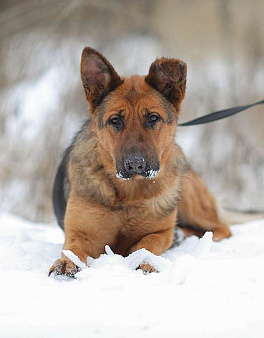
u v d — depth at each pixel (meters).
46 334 4.66
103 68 7.78
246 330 4.75
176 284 5.96
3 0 23.27
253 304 5.32
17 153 19.02
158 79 7.83
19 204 18.44
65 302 5.36
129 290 5.71
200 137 19.67
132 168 7.09
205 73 20.41
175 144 8.34
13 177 18.78
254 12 21.36
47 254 8.10
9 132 19.45
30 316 5.02
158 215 7.86
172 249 8.37
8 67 20.80
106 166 7.62
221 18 21.61
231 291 5.70
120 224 7.82
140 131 7.36
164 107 7.74
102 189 7.60
